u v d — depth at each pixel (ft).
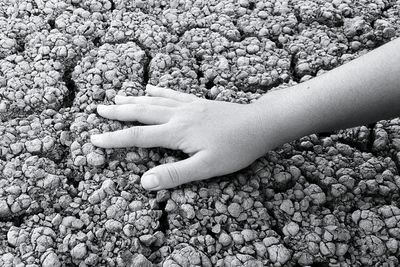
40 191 1.61
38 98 1.81
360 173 1.70
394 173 1.72
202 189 1.61
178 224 1.57
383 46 1.54
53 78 1.85
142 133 1.62
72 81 1.89
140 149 1.67
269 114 1.58
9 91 1.81
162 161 1.67
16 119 1.77
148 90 1.78
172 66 1.92
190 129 1.60
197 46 1.98
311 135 1.78
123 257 1.51
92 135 1.68
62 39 1.94
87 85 1.84
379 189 1.67
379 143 1.77
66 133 1.74
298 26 2.08
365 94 1.51
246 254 1.53
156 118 1.66
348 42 2.04
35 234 1.53
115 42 1.98
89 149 1.68
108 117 1.71
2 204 1.57
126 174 1.65
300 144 1.76
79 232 1.55
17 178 1.63
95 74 1.85
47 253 1.50
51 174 1.64
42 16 2.03
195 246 1.54
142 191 1.62
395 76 1.48
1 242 1.55
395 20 2.10
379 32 2.03
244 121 1.58
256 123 1.58
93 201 1.60
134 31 1.99
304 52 1.98
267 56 1.97
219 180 1.63
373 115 1.56
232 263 1.51
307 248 1.56
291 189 1.66
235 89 1.88
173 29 2.03
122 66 1.89
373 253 1.57
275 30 2.05
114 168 1.66
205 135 1.58
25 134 1.73
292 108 1.57
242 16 2.09
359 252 1.58
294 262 1.55
